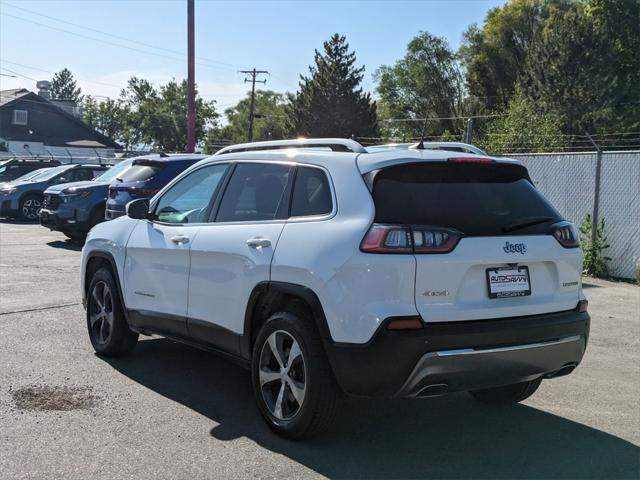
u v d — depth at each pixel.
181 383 5.52
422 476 3.97
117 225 6.22
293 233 4.41
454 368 3.93
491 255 4.11
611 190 12.34
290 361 4.34
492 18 62.28
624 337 7.73
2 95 61.62
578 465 4.22
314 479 3.87
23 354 6.12
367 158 4.31
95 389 5.28
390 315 3.85
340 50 58.81
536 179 13.64
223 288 4.86
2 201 19.83
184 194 5.62
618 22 50.69
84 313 7.82
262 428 4.62
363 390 3.96
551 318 4.32
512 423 4.95
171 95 98.31
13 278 10.04
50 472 3.81
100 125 106.69
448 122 69.25
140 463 3.97
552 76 46.28
